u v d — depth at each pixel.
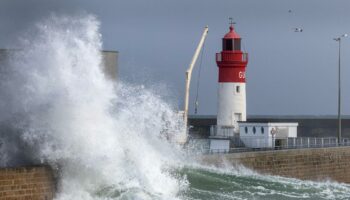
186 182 76.12
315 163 103.81
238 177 83.69
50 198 63.91
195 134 121.12
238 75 116.94
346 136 198.00
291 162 99.25
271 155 95.81
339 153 108.88
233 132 115.06
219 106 117.94
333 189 90.69
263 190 82.50
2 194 60.75
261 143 108.31
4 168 61.03
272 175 94.75
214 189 78.38
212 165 84.69
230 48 116.81
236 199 75.88
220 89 117.75
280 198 80.44
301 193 85.12
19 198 61.75
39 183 63.22
